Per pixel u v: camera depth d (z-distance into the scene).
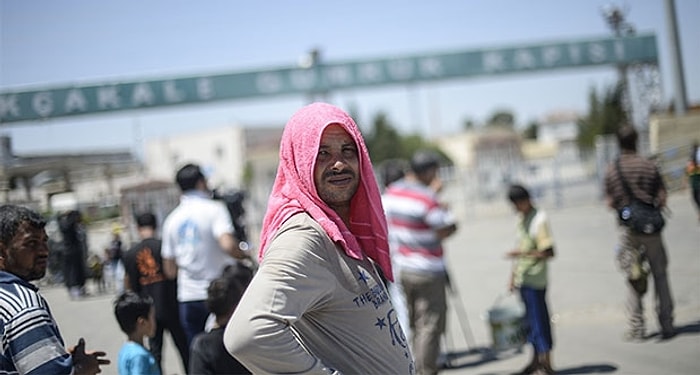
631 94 19.39
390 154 46.91
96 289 4.82
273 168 42.59
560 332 6.31
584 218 14.43
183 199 4.75
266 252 2.00
